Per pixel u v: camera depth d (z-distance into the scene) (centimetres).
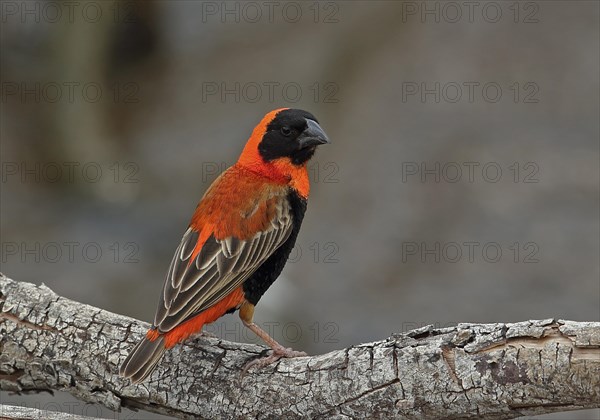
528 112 1888
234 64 2367
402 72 2033
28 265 1869
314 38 2283
